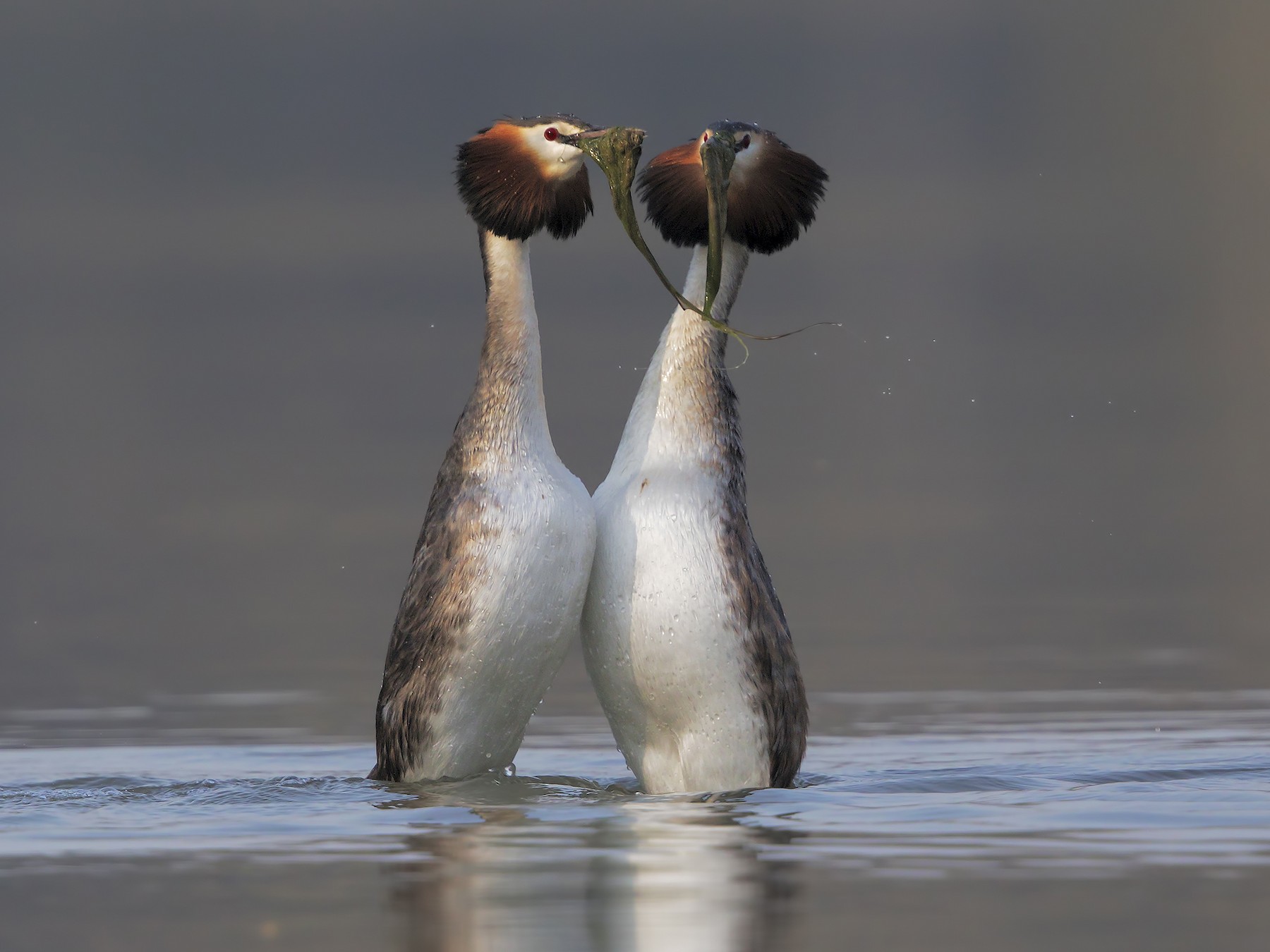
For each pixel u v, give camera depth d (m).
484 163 11.98
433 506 11.81
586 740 14.47
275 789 11.62
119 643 20.58
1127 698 15.96
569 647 11.72
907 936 8.07
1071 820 10.34
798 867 9.27
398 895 8.81
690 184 12.15
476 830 10.20
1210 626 20.58
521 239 12.05
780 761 11.60
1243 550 26.52
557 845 9.80
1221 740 13.69
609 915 8.43
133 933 8.27
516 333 11.89
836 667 18.17
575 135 11.87
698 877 9.07
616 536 11.58
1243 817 10.40
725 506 11.57
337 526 30.02
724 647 11.36
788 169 12.05
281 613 22.83
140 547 28.08
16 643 20.55
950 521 29.23
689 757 11.54
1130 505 30.66
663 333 12.05
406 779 11.87
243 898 8.80
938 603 22.61
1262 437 38.28
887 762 12.88
